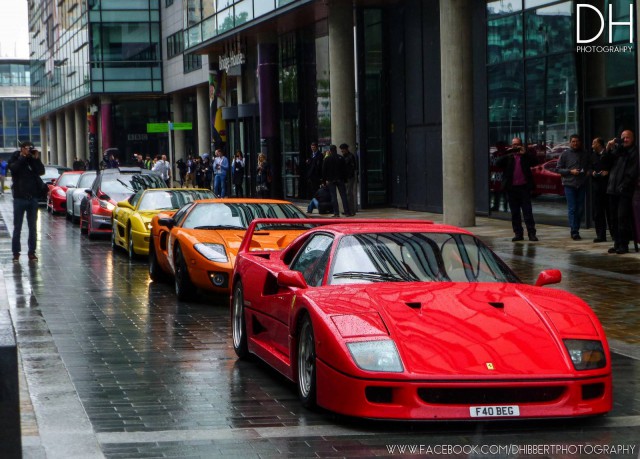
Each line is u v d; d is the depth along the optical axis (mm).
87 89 66688
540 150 21547
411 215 26500
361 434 6184
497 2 23188
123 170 24609
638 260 14914
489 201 24109
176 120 64750
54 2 88188
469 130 21750
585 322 6648
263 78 36250
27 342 9758
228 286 12430
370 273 7301
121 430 6340
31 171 18281
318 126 33781
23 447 5816
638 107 17344
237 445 5949
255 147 39656
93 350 9398
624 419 6570
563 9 20359
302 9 29328
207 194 19391
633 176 15484
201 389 7629
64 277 15773
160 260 14820
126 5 64500
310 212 28391
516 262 15094
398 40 28562
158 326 10891
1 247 21359
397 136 29094
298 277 7258
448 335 6309
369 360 6152
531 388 6102
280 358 7641
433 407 6020
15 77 134875
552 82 20938
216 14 38156
